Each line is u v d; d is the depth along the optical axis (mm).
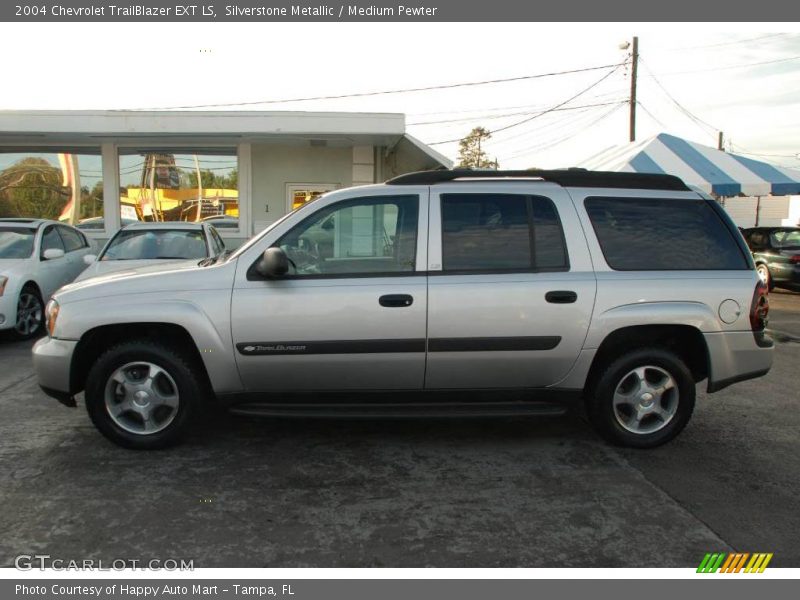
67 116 12141
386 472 3984
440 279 4055
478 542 3162
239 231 14320
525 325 4062
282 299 4008
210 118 12273
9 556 3002
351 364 4066
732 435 4727
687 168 13062
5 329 7746
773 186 12703
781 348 8109
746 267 4293
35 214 14172
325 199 4195
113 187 13969
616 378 4242
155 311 4000
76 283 4559
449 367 4109
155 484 3768
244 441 4496
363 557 3025
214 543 3129
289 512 3447
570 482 3857
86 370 4395
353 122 12359
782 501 3631
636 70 22641
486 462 4156
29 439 4477
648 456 4285
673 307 4117
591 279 4109
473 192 4227
